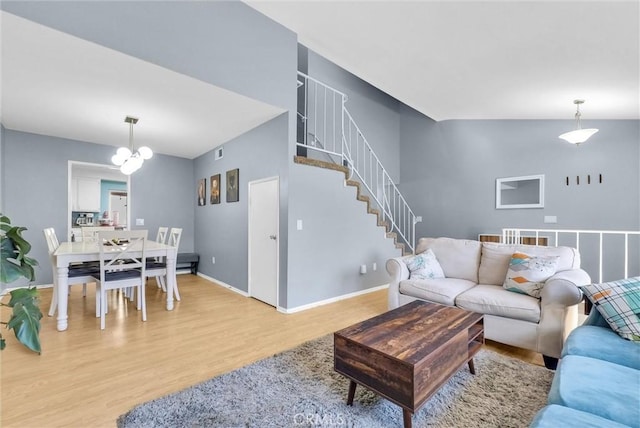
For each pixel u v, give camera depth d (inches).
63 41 85.4
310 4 115.9
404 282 122.4
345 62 152.0
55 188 176.7
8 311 131.9
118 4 91.4
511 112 194.7
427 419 64.0
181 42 104.7
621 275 173.3
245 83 122.9
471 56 125.6
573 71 124.0
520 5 90.0
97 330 113.4
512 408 67.4
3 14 74.2
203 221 217.2
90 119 147.3
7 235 61.8
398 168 276.7
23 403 69.4
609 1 81.2
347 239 164.2
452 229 242.1
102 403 69.8
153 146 198.7
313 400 70.6
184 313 134.7
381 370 59.9
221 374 82.0
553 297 86.5
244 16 122.8
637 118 170.4
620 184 174.9
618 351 59.3
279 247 141.4
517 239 166.2
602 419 40.9
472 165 232.1
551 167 197.8
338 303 153.1
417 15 105.5
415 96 178.5
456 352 68.6
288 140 138.8
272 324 122.0
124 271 130.4
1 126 154.6
